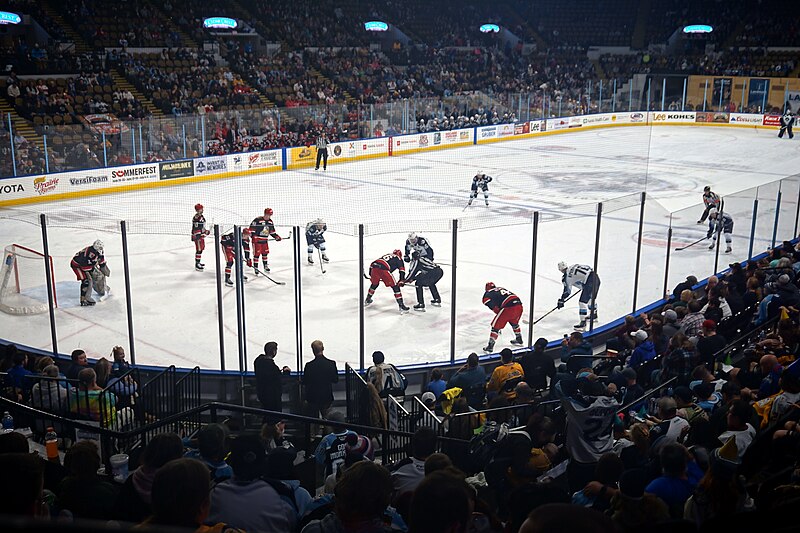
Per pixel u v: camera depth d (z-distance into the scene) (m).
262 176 29.86
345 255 17.48
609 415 6.32
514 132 40.34
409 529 2.41
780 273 12.31
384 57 45.00
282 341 12.31
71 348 12.03
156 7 38.59
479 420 7.84
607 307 13.78
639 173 29.84
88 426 6.81
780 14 49.78
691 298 11.49
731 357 10.31
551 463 6.60
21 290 14.67
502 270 15.91
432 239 18.67
